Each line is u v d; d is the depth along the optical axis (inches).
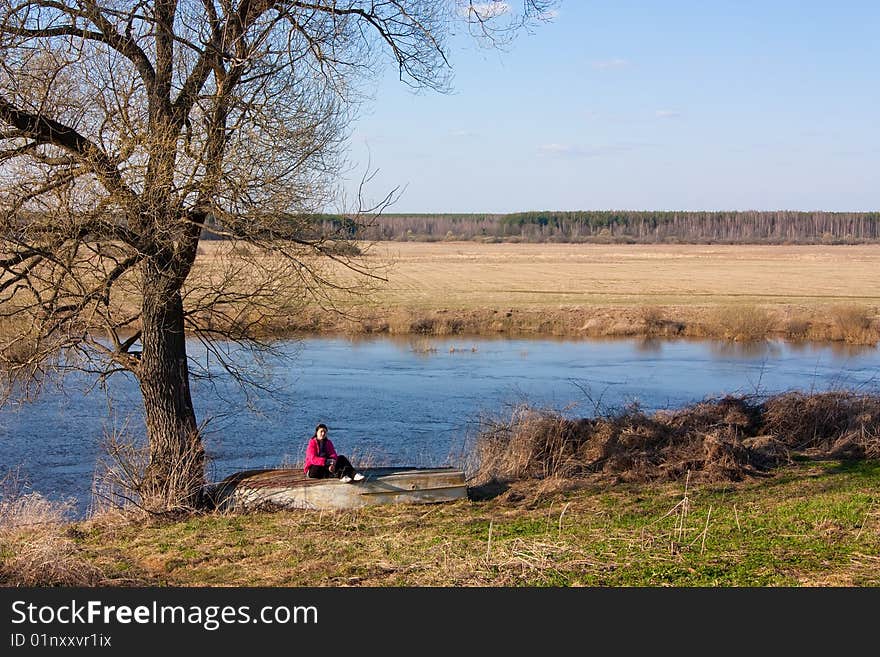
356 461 660.7
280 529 454.3
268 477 533.0
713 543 386.0
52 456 713.0
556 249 6067.9
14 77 421.7
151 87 462.0
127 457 527.8
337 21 483.8
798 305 2055.9
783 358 1439.5
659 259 4734.3
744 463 578.9
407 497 511.5
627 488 533.3
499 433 633.6
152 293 473.4
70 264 441.4
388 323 1769.2
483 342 1630.2
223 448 761.6
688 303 2143.2
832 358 1444.4
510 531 434.6
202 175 451.2
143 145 432.1
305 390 1063.0
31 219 434.3
